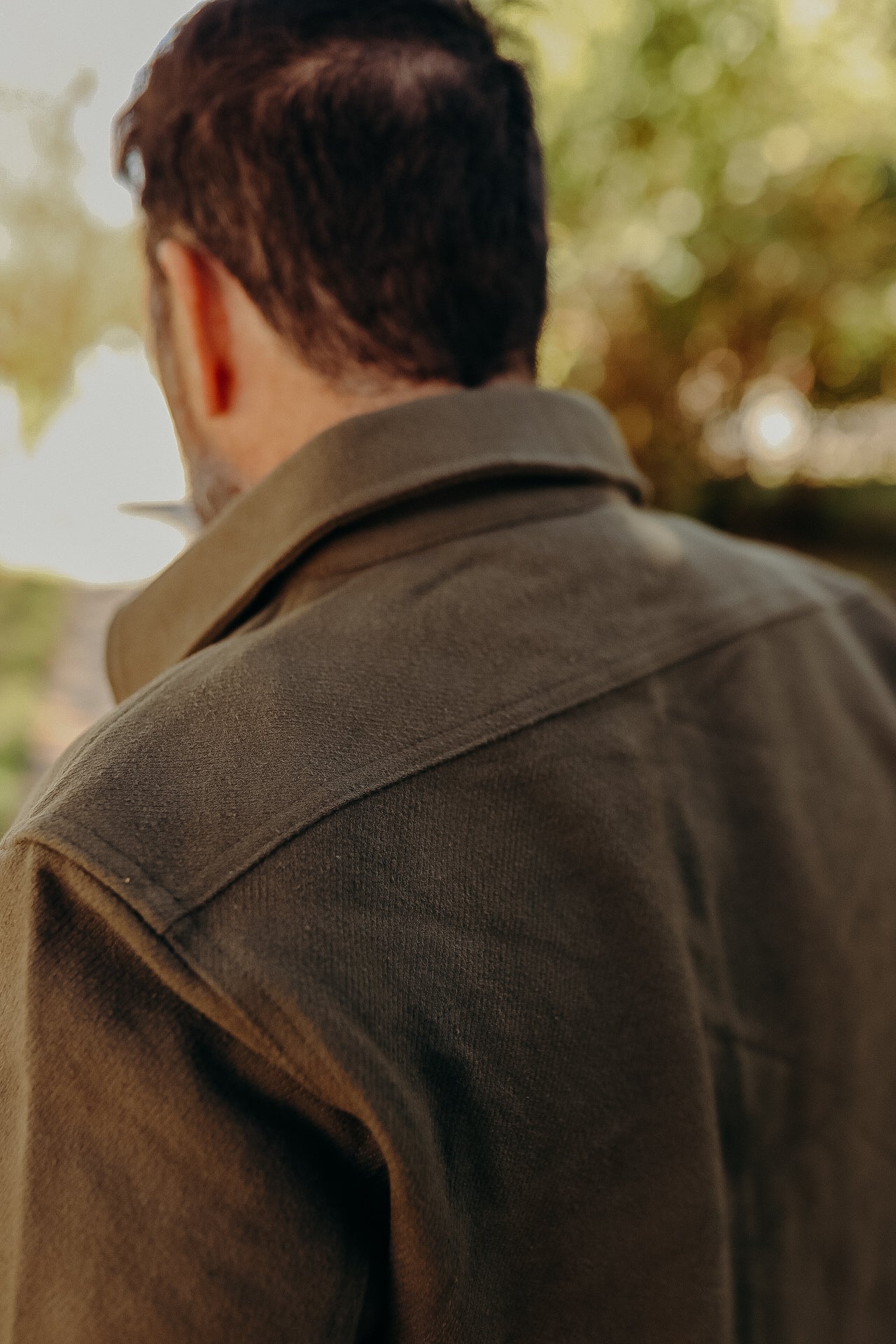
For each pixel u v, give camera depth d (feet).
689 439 33.73
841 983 2.21
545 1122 1.47
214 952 1.27
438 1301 1.32
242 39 1.93
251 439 2.14
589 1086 1.53
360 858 1.39
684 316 27.61
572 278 23.63
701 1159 1.70
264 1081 1.28
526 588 1.85
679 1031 1.67
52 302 14.35
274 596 1.90
